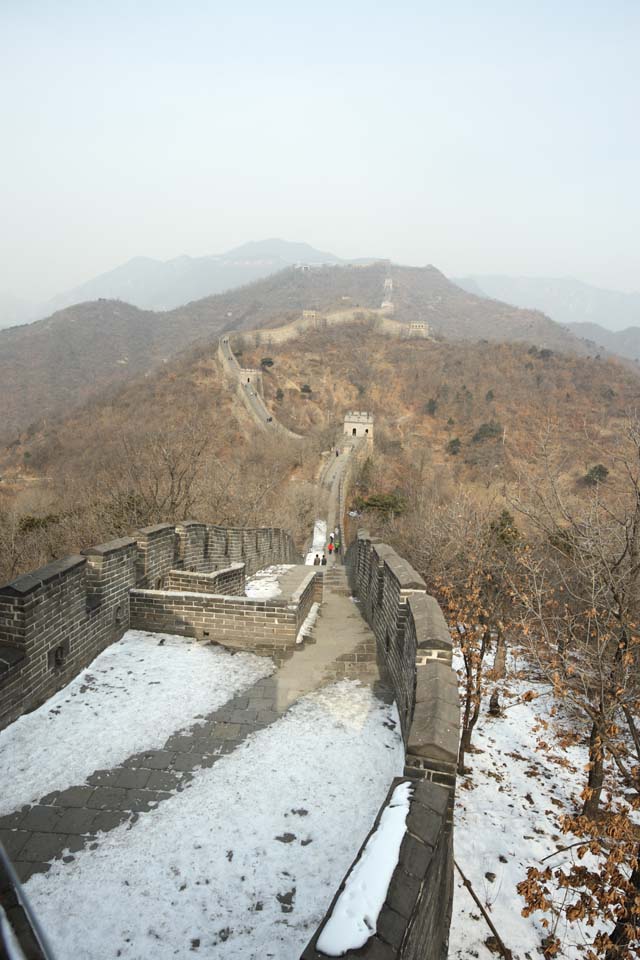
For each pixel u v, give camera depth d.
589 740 8.98
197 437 30.25
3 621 5.89
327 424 89.25
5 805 4.75
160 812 4.73
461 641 10.57
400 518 33.25
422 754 4.16
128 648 7.71
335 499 52.94
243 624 8.13
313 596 11.14
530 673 12.72
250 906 3.90
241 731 5.94
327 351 123.25
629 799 9.66
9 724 5.74
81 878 4.08
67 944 3.60
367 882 2.91
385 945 2.55
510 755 10.85
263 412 86.00
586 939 6.41
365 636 8.77
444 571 13.12
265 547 18.62
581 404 82.12
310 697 6.71
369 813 4.80
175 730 5.90
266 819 4.70
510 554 11.01
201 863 4.24
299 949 3.61
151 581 8.97
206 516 21.36
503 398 91.56
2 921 1.28
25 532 22.39
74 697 6.40
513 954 6.09
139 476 21.50
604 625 8.10
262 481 35.50
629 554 8.03
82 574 6.96
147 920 3.77
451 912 5.86
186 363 104.50
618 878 5.13
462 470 61.34
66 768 5.22
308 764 5.42
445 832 4.06
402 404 101.25
